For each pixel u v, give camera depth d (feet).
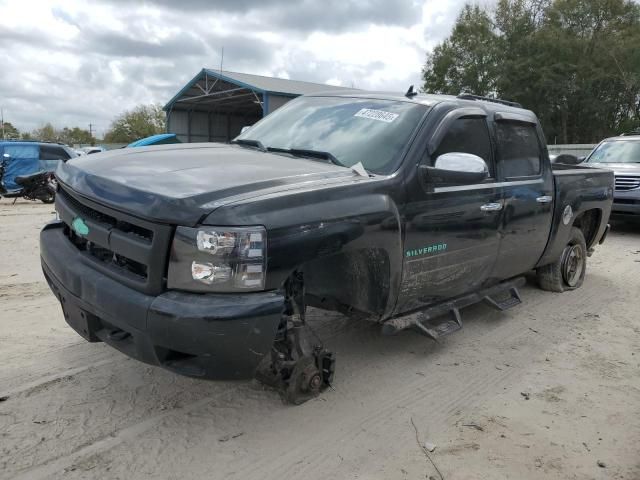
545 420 11.53
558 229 18.29
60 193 11.75
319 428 10.79
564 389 12.98
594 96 151.53
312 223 9.61
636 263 26.84
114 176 10.14
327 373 11.98
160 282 8.92
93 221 10.05
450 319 14.28
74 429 10.29
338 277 11.63
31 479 8.85
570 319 17.94
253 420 10.95
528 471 9.77
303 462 9.73
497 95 156.25
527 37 146.51
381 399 12.07
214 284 8.70
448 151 13.32
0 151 47.83
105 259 10.07
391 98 14.25
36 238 28.94
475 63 157.38
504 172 15.37
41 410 10.87
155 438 10.18
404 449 10.27
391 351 14.69
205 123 139.03
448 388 12.77
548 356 14.88
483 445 10.50
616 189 34.81
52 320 15.75
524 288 21.30
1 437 9.90
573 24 152.15
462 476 9.53
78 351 13.61
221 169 10.69
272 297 9.05
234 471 9.38
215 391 11.98
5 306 16.90
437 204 12.53
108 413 10.91
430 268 12.78
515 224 15.55
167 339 8.71
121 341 9.73
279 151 13.29
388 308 12.10
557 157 25.49
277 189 9.73
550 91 145.79
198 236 8.63
